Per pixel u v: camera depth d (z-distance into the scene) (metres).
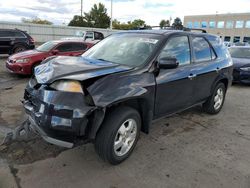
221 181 3.13
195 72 4.44
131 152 3.56
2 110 5.28
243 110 6.02
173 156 3.67
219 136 4.44
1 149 3.60
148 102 3.53
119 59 3.82
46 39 34.22
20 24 31.72
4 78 8.91
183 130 4.62
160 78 3.69
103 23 63.66
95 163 3.38
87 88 2.88
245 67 8.49
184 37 4.38
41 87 3.07
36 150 3.61
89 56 4.21
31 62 8.92
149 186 2.98
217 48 5.32
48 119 2.89
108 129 3.10
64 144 2.94
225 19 63.91
